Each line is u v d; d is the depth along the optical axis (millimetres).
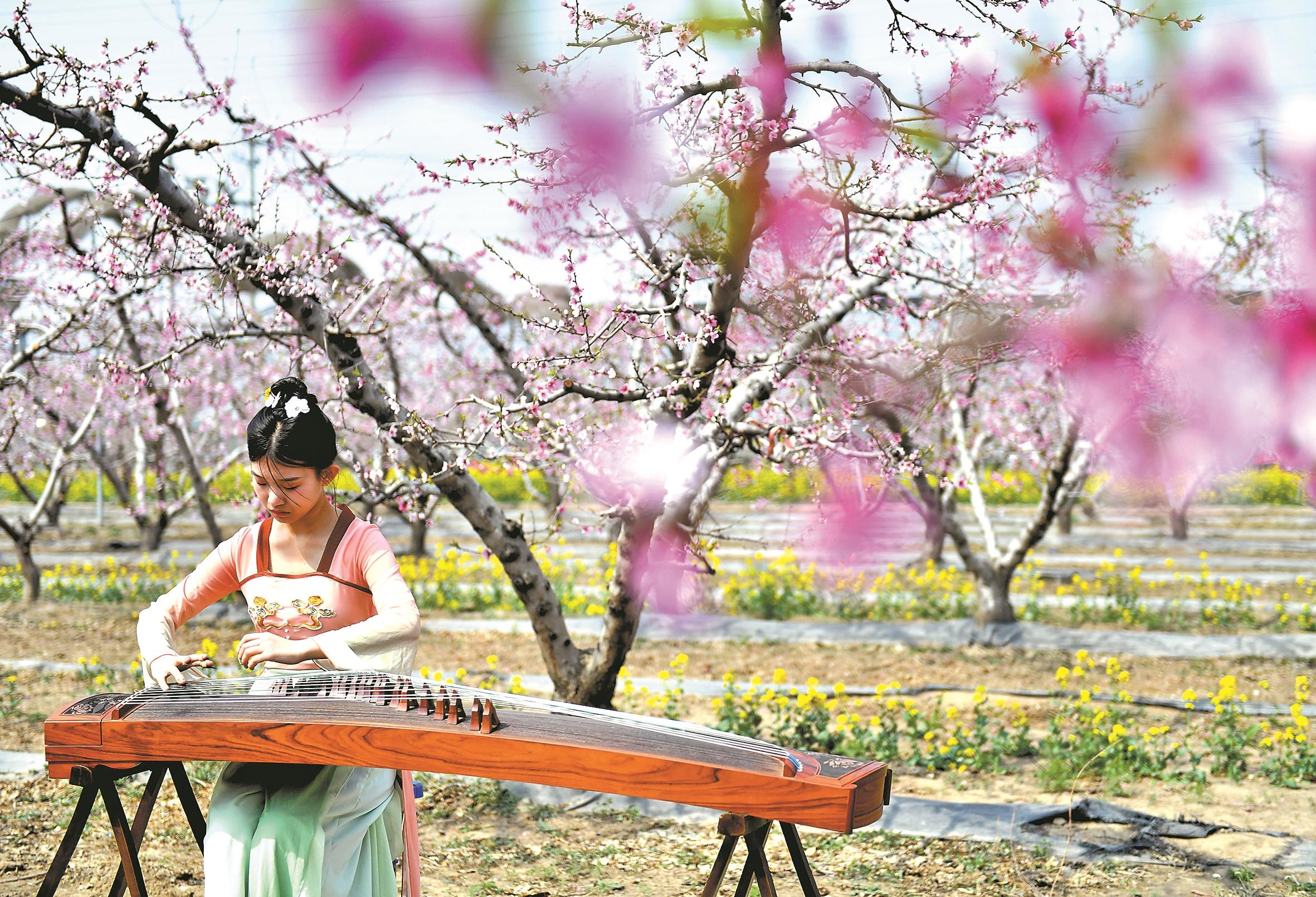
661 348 5887
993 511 21422
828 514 7355
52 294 7363
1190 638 9602
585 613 10789
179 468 15453
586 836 4777
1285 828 4855
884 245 4730
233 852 2576
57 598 12094
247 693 2721
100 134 4809
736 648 9461
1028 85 3643
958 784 5602
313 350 5766
